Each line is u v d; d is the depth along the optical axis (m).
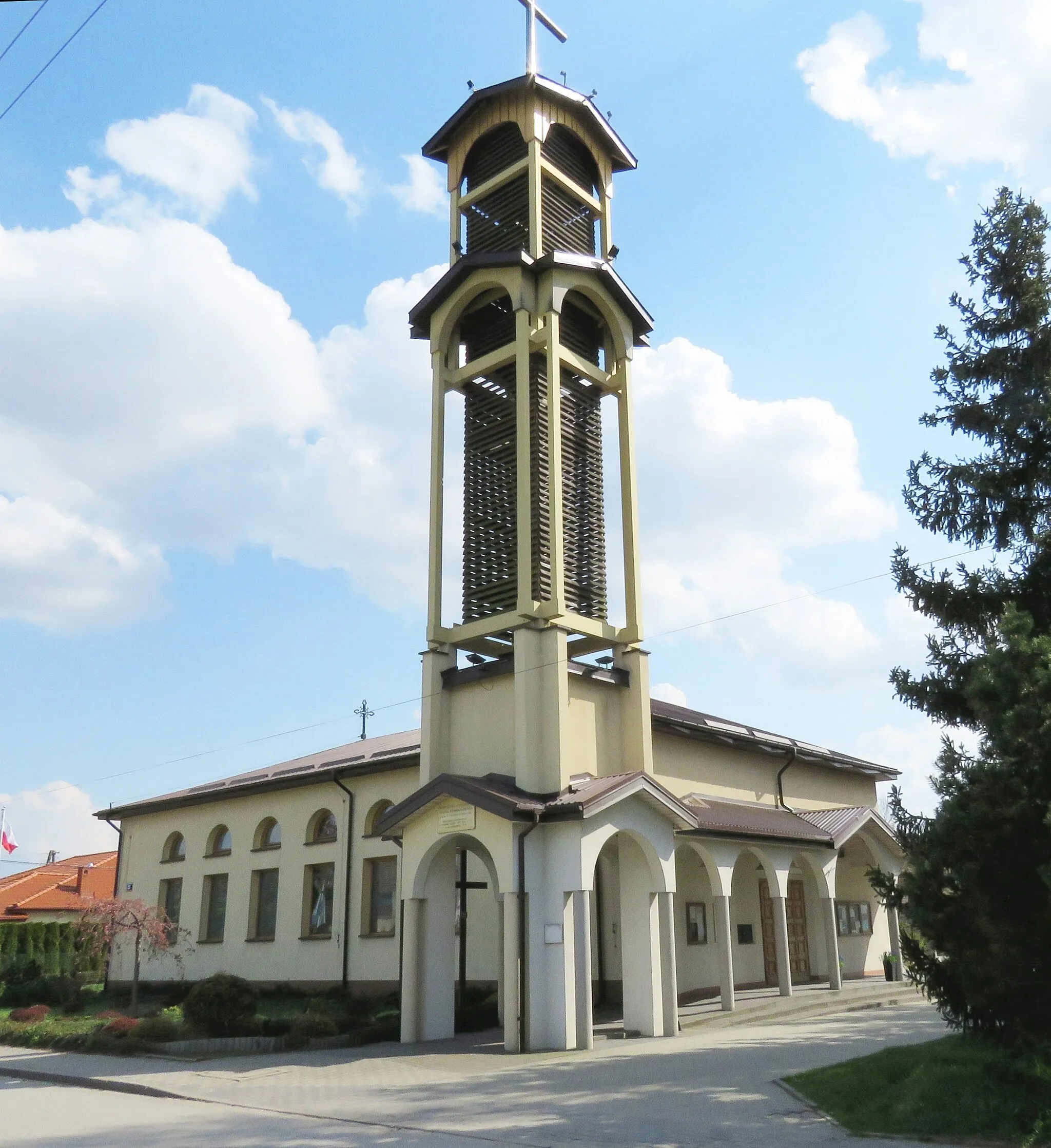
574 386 20.98
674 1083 12.29
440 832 17.81
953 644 12.20
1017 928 8.81
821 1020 18.61
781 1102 10.86
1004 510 12.71
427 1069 14.57
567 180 21.70
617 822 17.20
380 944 23.67
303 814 26.55
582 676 18.83
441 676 19.72
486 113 22.34
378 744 29.42
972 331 13.35
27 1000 27.05
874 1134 9.20
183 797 29.84
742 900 24.14
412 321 22.34
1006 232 13.06
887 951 28.56
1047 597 12.05
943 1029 15.96
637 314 21.89
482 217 22.11
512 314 21.09
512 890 16.39
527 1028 15.95
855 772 29.31
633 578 20.20
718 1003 20.70
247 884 27.42
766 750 25.52
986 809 9.05
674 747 22.92
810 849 22.52
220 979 18.86
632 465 20.97
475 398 21.28
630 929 17.84
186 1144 10.09
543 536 19.03
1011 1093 9.19
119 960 30.70
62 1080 15.42
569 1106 11.19
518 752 17.73
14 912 41.09
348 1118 11.28
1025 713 9.11
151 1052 17.36
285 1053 17.05
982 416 12.97
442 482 20.95
